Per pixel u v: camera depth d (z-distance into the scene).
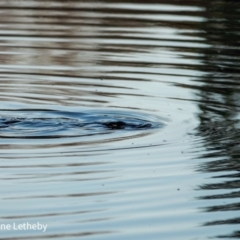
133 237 18.55
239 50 40.66
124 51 40.03
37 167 23.12
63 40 41.81
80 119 28.98
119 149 25.06
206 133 27.22
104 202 20.53
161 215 19.86
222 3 53.00
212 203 20.72
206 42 42.06
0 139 25.89
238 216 19.92
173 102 31.83
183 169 23.22
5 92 32.78
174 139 26.39
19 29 43.97
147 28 44.88
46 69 36.75
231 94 33.09
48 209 19.98
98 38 42.38
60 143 25.62
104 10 49.94
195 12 49.28
